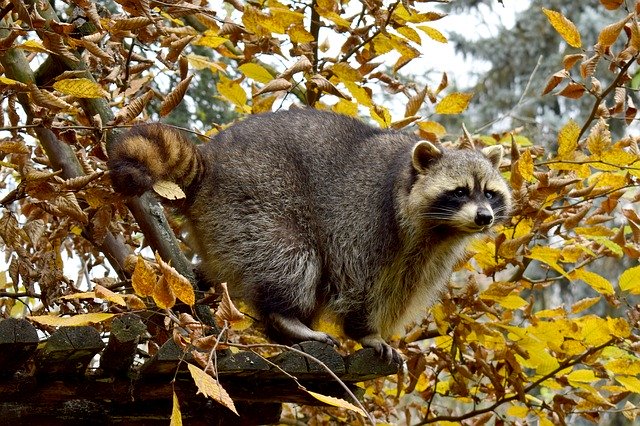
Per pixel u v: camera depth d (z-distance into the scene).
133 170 5.66
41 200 5.66
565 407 7.24
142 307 4.77
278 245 6.34
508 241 6.68
